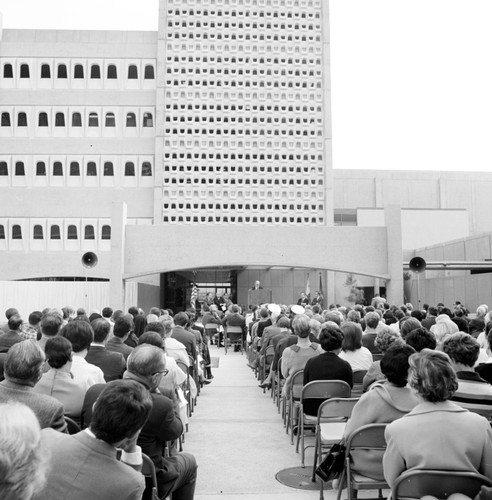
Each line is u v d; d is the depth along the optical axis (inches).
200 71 1596.9
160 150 1565.0
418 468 133.4
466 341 203.6
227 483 240.8
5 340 327.9
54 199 1572.3
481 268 1181.1
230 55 1606.8
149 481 156.0
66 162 1587.1
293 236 1099.3
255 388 508.7
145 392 116.4
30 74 1608.0
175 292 1585.9
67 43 1620.3
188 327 478.0
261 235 1097.4
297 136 1593.3
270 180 1576.0
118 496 107.6
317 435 235.1
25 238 1556.3
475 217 2272.4
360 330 307.0
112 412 109.4
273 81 1605.6
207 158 1567.4
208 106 1587.1
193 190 1558.8
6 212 1561.3
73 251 1555.1
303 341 325.7
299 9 1636.3
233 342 824.3
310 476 250.4
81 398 200.7
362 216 1749.5
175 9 1615.4
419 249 1604.3
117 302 1047.6
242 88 1598.2
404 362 178.2
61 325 297.0
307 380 266.8
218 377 581.3
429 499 129.0
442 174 2297.0
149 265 1085.8
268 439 318.7
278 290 1568.7
